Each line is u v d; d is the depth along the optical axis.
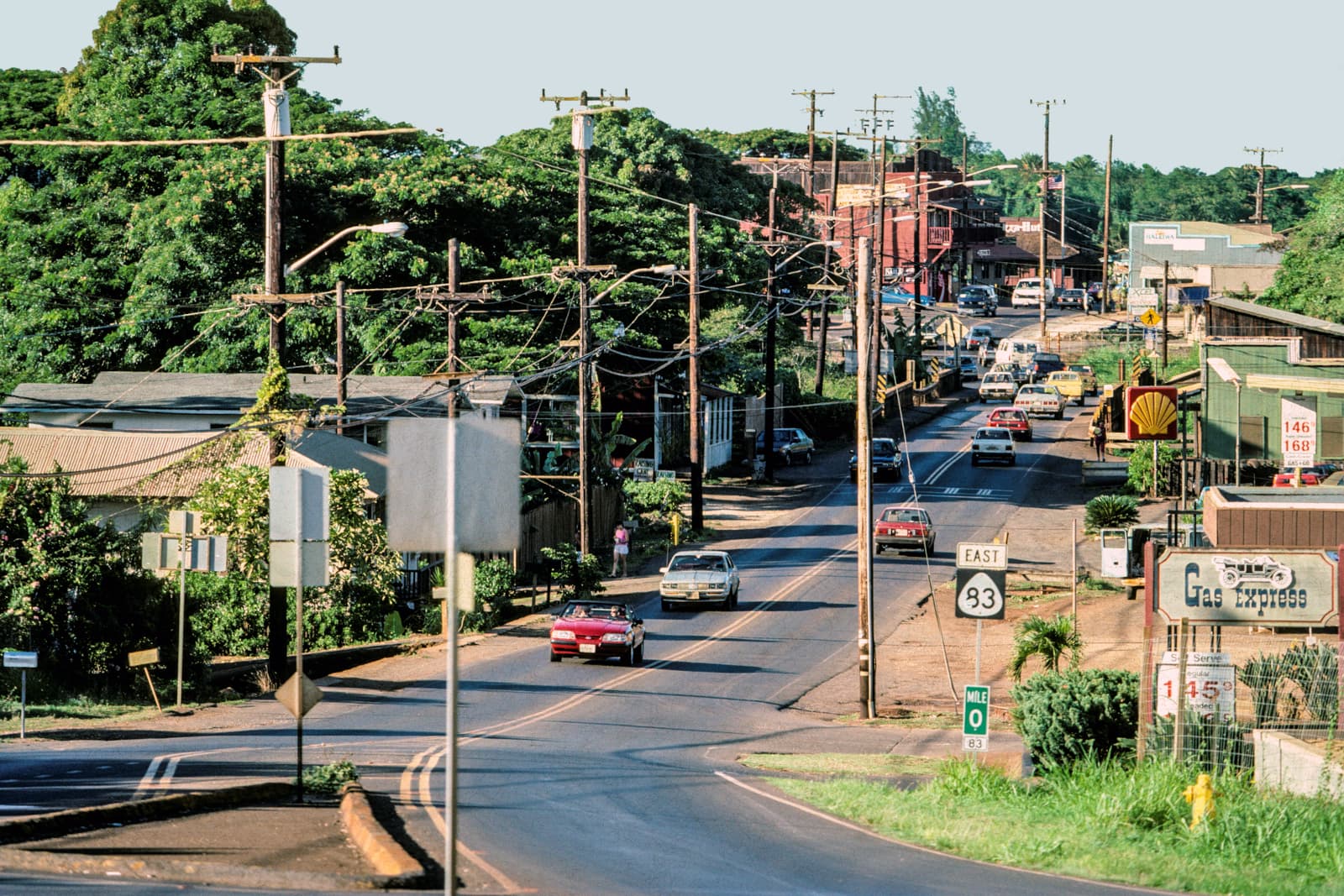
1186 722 28.17
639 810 24.41
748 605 57.75
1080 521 76.81
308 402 57.53
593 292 83.88
